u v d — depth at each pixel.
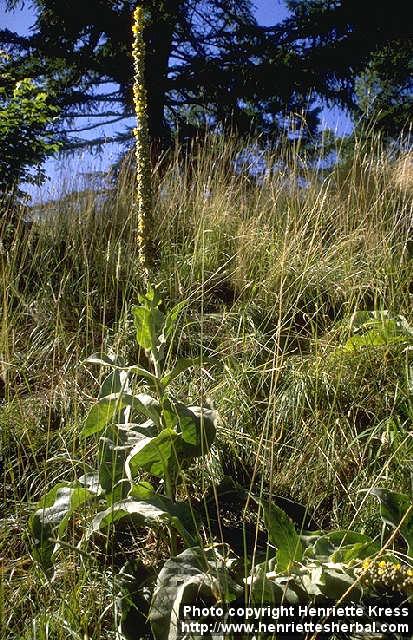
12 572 2.32
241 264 4.67
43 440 3.11
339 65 12.74
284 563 2.03
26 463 3.00
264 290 4.38
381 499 2.12
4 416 3.17
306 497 2.78
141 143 2.52
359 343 3.45
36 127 6.70
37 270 4.64
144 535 2.60
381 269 4.23
